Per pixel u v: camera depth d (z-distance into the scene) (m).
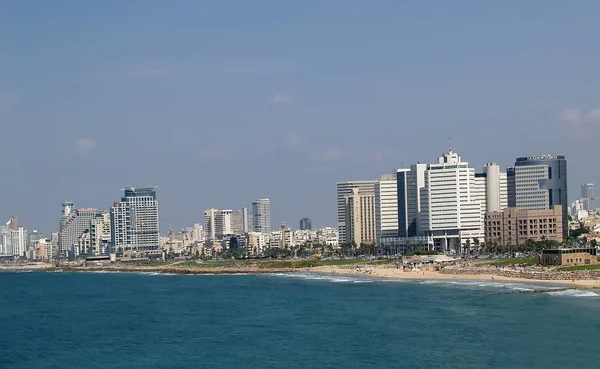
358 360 167.62
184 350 190.88
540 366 154.50
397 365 160.88
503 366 155.88
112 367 173.38
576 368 151.88
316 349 183.00
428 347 179.12
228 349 189.12
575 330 193.62
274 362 169.50
